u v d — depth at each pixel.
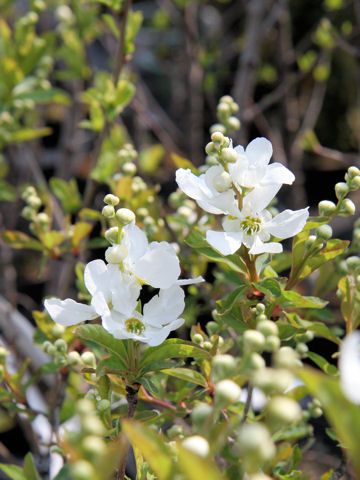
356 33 0.80
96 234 0.84
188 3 0.83
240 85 0.76
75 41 0.78
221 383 0.29
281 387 0.27
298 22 1.06
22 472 0.39
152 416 0.38
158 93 1.26
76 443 0.29
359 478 0.28
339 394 0.27
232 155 0.36
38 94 0.63
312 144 0.76
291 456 0.40
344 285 0.40
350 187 0.39
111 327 0.34
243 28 1.08
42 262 0.51
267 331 0.31
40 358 0.61
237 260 0.38
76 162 0.96
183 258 0.51
